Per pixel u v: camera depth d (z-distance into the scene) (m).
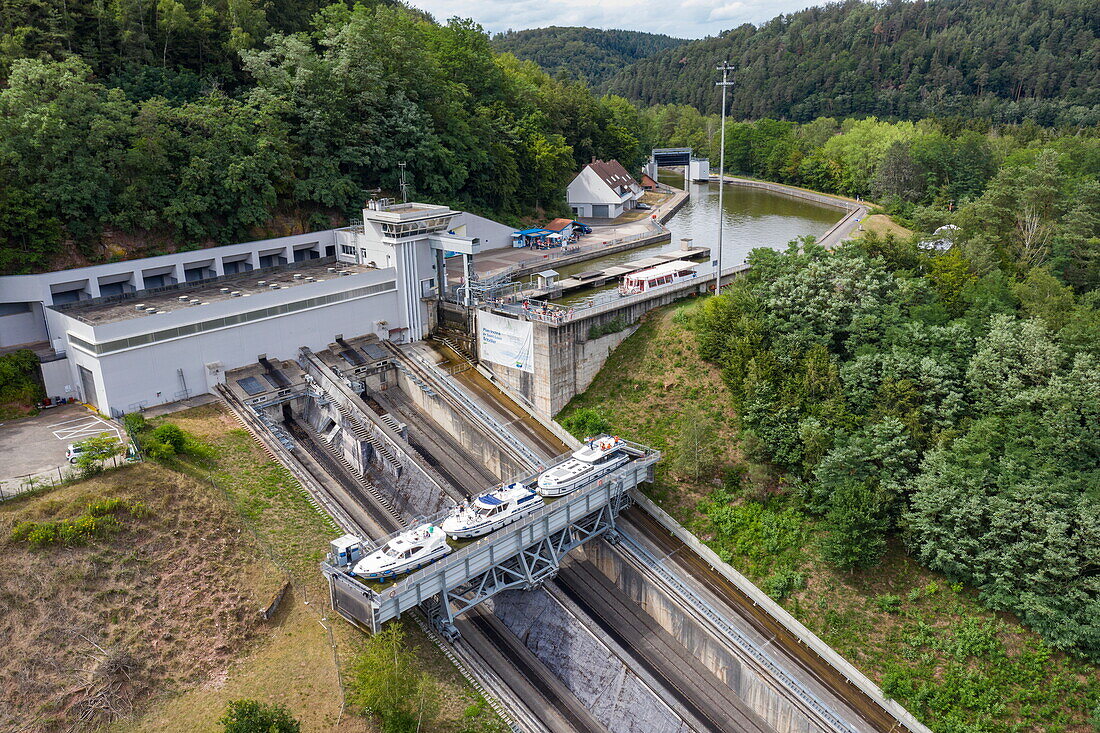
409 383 81.94
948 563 56.69
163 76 96.56
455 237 86.62
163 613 48.31
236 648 48.09
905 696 51.84
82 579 47.88
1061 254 91.44
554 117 159.00
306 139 95.88
